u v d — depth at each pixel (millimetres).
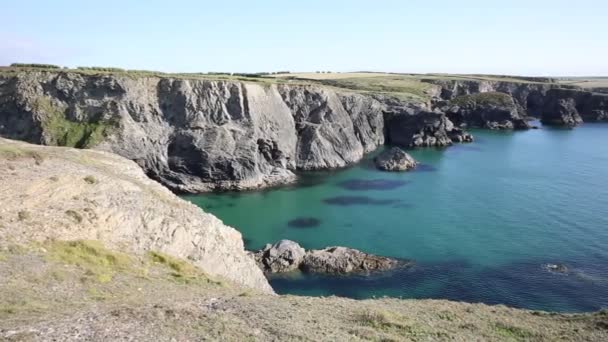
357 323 26422
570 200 92312
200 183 105250
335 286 57094
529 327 28812
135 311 23078
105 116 106062
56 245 31766
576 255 65188
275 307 27359
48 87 109875
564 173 116562
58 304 23625
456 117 199000
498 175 115500
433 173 119438
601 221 79438
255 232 77188
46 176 38562
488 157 140625
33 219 33406
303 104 135000
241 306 26891
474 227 77500
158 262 37188
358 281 58281
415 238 72875
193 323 22734
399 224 80000
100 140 101500
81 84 110062
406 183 109312
